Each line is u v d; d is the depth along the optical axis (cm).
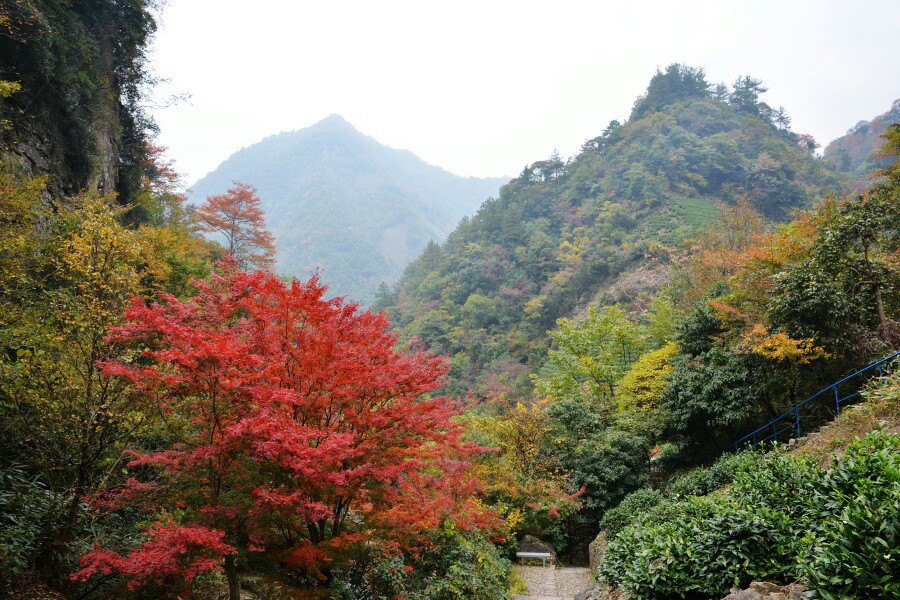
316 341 593
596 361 2397
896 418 803
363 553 675
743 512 573
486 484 1398
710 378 1284
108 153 1658
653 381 1748
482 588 869
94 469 630
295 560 554
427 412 678
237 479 549
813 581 438
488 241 7875
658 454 1752
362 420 615
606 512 1335
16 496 580
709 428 1367
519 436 1655
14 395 600
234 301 609
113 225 749
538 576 1248
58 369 600
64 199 1306
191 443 555
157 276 1216
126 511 723
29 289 760
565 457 1677
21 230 793
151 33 1830
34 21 1201
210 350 486
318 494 569
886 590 385
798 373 1138
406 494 682
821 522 523
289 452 504
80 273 688
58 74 1327
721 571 562
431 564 877
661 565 615
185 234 1912
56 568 572
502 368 5066
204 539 447
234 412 526
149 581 545
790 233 1528
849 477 546
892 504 427
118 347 655
